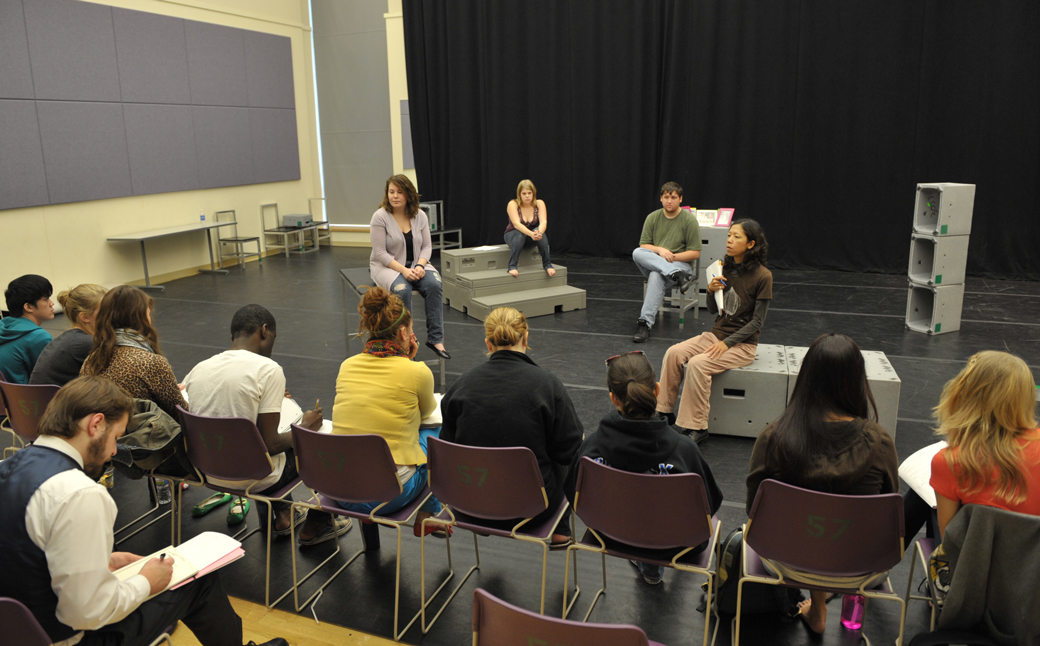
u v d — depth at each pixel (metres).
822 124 8.12
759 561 2.18
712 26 8.30
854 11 7.73
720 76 8.42
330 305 6.92
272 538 2.93
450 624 2.38
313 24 10.45
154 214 8.31
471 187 9.94
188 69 8.56
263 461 2.39
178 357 5.30
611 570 2.68
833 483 1.90
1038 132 7.34
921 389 4.40
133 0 7.82
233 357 2.57
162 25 8.19
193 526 3.03
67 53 7.18
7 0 6.61
